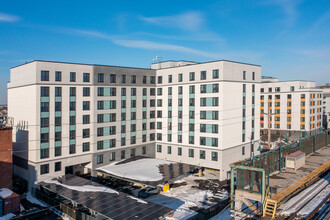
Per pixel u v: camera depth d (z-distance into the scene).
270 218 23.62
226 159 48.44
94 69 47.53
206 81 49.44
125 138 52.88
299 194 34.19
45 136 42.34
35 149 41.28
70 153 45.16
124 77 52.47
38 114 41.44
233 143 50.00
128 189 43.59
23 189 42.97
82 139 46.69
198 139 50.94
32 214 33.50
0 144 38.16
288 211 28.69
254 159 28.27
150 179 40.75
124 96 52.53
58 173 43.75
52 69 42.84
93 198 33.06
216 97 48.03
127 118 53.06
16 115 46.75
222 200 38.34
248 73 53.03
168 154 56.38
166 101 56.44
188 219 31.48
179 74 53.88
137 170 45.16
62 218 33.78
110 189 36.47
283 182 28.98
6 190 36.41
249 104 53.56
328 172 44.12
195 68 51.16
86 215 31.53
